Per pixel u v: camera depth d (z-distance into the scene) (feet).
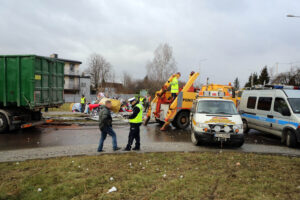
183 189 12.57
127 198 11.49
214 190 12.52
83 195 11.73
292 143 23.58
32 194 11.76
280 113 25.91
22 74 28.32
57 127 35.40
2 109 29.48
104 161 17.46
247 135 32.73
